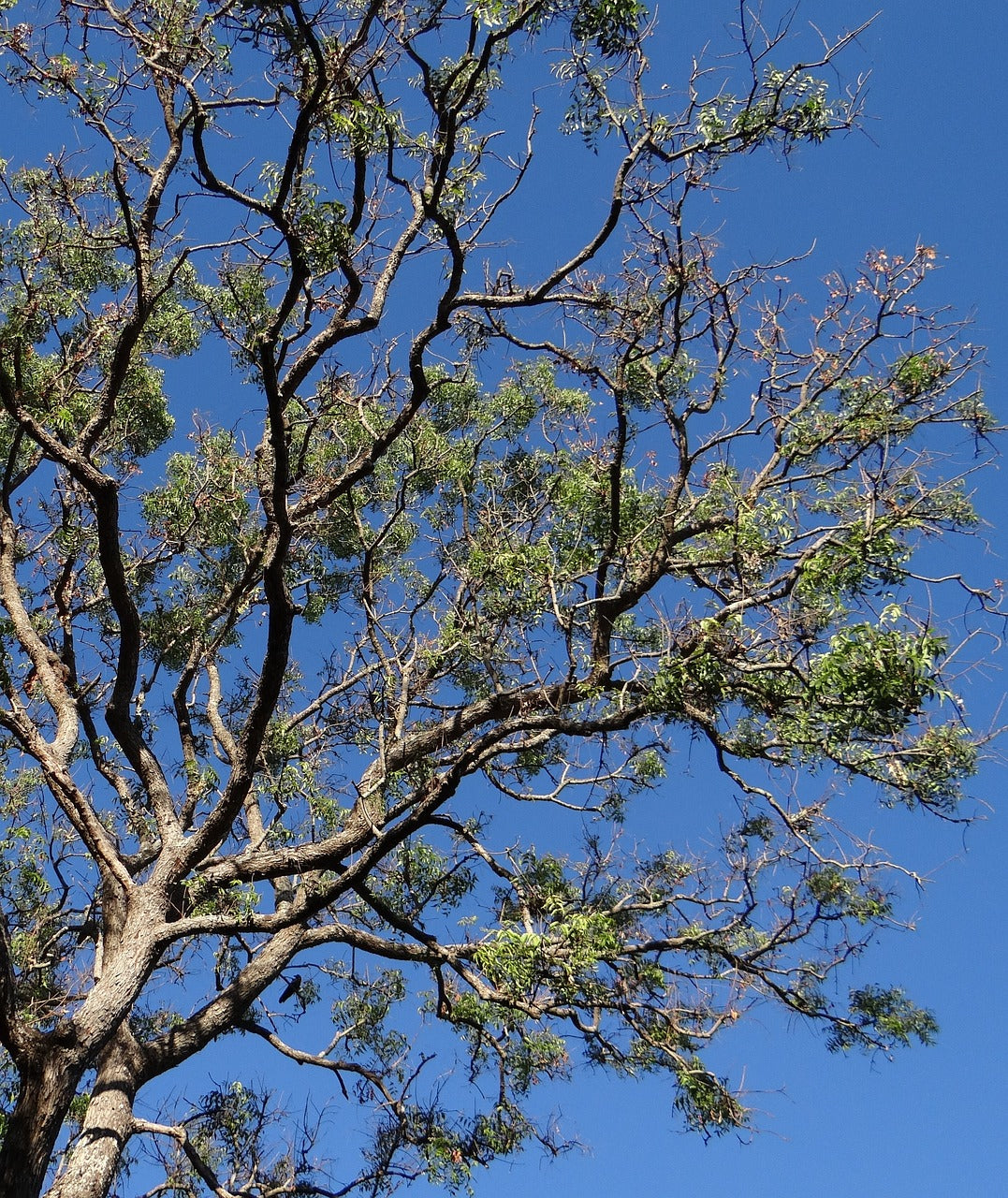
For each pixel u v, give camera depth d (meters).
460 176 10.72
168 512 14.70
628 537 11.48
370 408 12.86
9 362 11.89
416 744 11.83
